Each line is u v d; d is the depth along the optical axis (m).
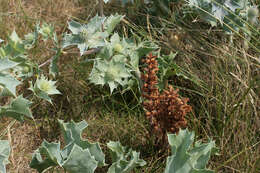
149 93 1.63
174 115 1.58
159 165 1.60
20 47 1.65
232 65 1.78
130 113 1.75
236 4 1.83
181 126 1.60
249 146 1.62
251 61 1.80
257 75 1.74
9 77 1.53
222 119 1.70
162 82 1.76
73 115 1.76
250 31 1.85
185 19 1.96
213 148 1.52
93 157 1.44
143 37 1.93
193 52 1.88
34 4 2.10
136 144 1.67
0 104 1.78
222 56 1.81
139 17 2.02
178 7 2.00
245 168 1.58
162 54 1.88
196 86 1.79
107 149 1.65
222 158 1.62
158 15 1.97
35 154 1.49
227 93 1.73
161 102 1.59
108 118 1.74
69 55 1.91
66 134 1.53
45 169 1.51
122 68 1.66
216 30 1.87
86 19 2.01
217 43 1.89
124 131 1.69
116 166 1.49
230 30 1.84
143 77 1.62
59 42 1.97
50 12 2.08
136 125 1.71
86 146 1.50
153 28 1.91
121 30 1.97
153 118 1.60
